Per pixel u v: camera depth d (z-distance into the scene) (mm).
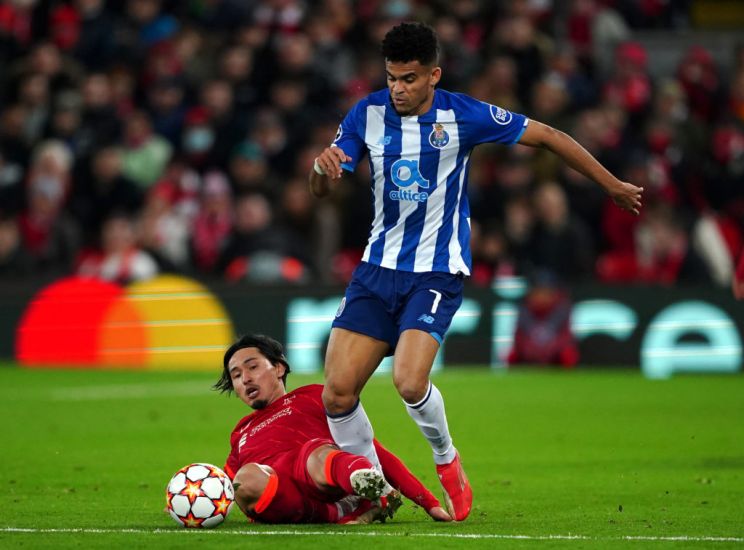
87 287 62344
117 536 21484
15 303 62688
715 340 59156
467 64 69438
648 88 73312
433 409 23312
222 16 75125
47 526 23000
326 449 22531
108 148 67562
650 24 81625
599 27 78625
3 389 52406
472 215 63000
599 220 64562
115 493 27891
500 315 60500
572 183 64688
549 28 75688
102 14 76250
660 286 59625
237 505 25312
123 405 47250
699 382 54812
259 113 67500
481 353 60469
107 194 66875
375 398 49812
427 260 24031
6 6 76438
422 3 72875
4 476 30703
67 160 68000
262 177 64062
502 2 74000
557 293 59906
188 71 71750
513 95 68750
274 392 24609
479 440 38094
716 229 63156
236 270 61562
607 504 26234
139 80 73438
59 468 32188
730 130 68750
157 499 26938
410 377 23000
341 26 72562
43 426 41344
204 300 61250
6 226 63594
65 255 64375
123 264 62188
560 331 59750
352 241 63625
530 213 61438
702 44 80125
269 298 60531
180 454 35031
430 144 24109
